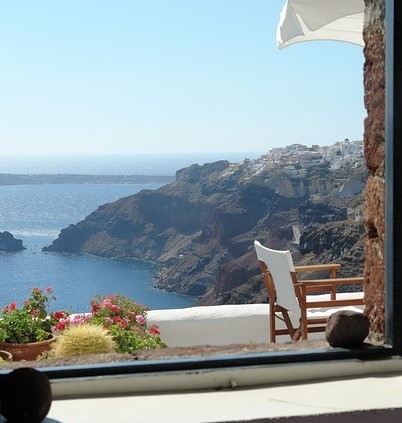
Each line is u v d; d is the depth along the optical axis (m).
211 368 2.12
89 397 2.03
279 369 2.15
